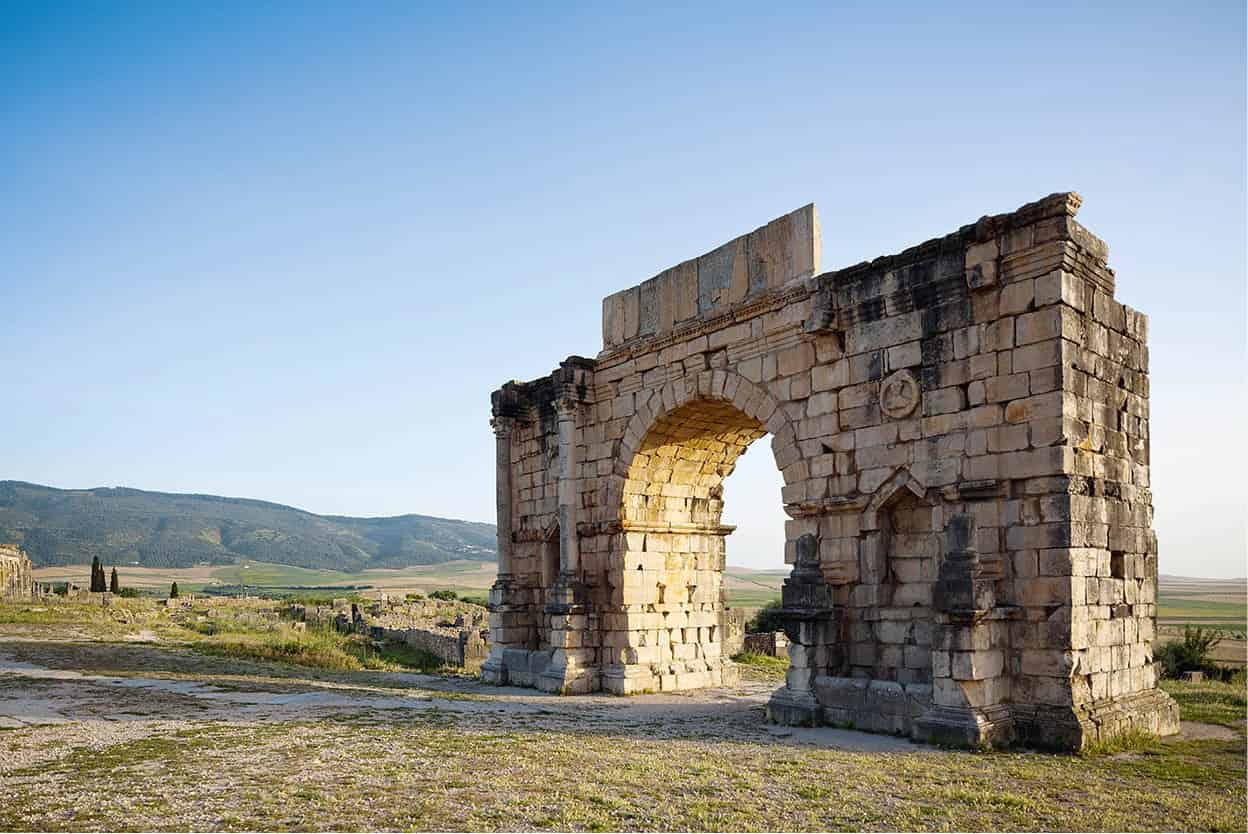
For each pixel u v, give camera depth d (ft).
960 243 73.92
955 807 45.57
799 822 42.09
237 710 75.10
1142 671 72.54
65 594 295.07
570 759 55.93
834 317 83.56
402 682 112.27
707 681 114.93
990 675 66.28
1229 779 53.98
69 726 65.00
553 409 121.49
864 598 79.66
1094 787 51.01
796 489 86.58
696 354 100.37
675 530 114.62
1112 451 71.72
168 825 39.17
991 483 69.51
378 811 42.11
